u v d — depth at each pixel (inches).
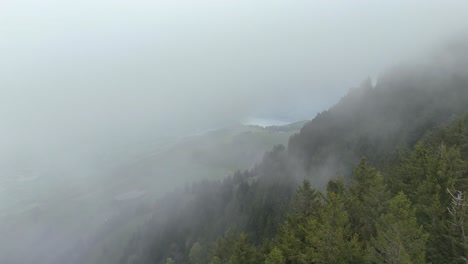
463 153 1606.8
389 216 1098.7
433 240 1073.5
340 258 1086.4
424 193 1285.7
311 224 1298.0
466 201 1049.5
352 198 1414.9
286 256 1305.4
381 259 1030.4
